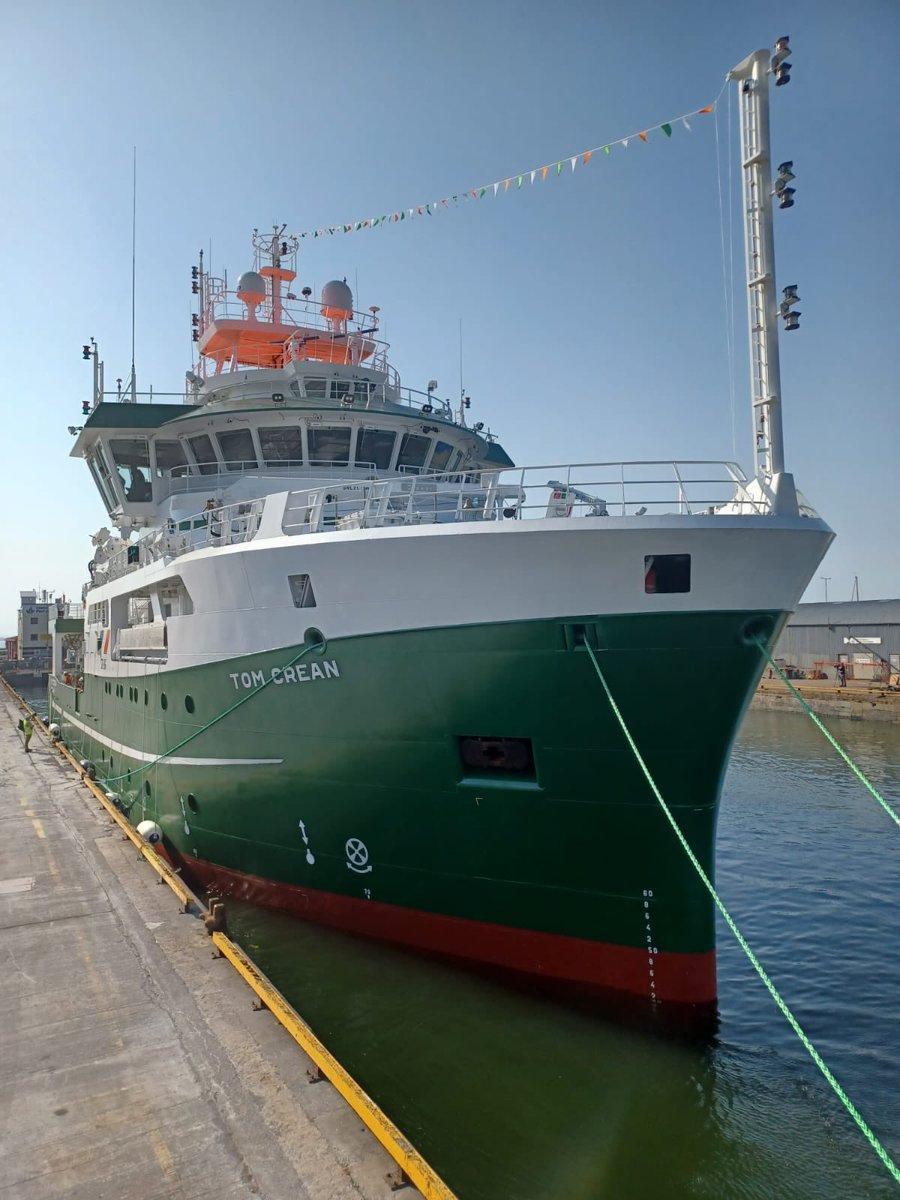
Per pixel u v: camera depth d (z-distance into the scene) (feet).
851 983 38.34
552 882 31.68
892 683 147.33
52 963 29.43
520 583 29.48
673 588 28.27
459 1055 29.48
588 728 29.68
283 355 61.93
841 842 65.51
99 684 71.82
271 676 37.22
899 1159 24.63
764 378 29.40
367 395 54.75
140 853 44.01
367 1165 18.22
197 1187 17.62
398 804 34.12
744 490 30.32
